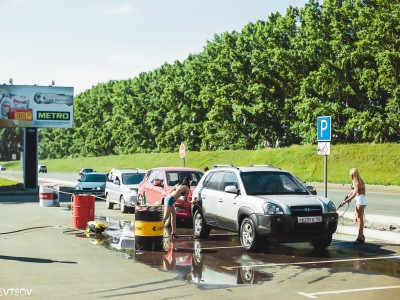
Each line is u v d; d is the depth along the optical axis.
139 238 12.58
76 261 10.92
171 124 88.00
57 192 25.78
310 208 12.12
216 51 83.44
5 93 41.25
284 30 65.69
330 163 50.38
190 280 9.22
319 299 7.96
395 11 49.50
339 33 55.03
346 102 57.59
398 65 49.09
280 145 67.62
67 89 42.62
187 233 15.92
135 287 8.66
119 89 120.19
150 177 19.86
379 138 50.84
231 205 13.24
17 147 186.88
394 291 8.46
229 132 72.00
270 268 10.36
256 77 66.56
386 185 40.31
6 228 16.39
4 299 7.75
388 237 14.30
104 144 121.56
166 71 100.50
